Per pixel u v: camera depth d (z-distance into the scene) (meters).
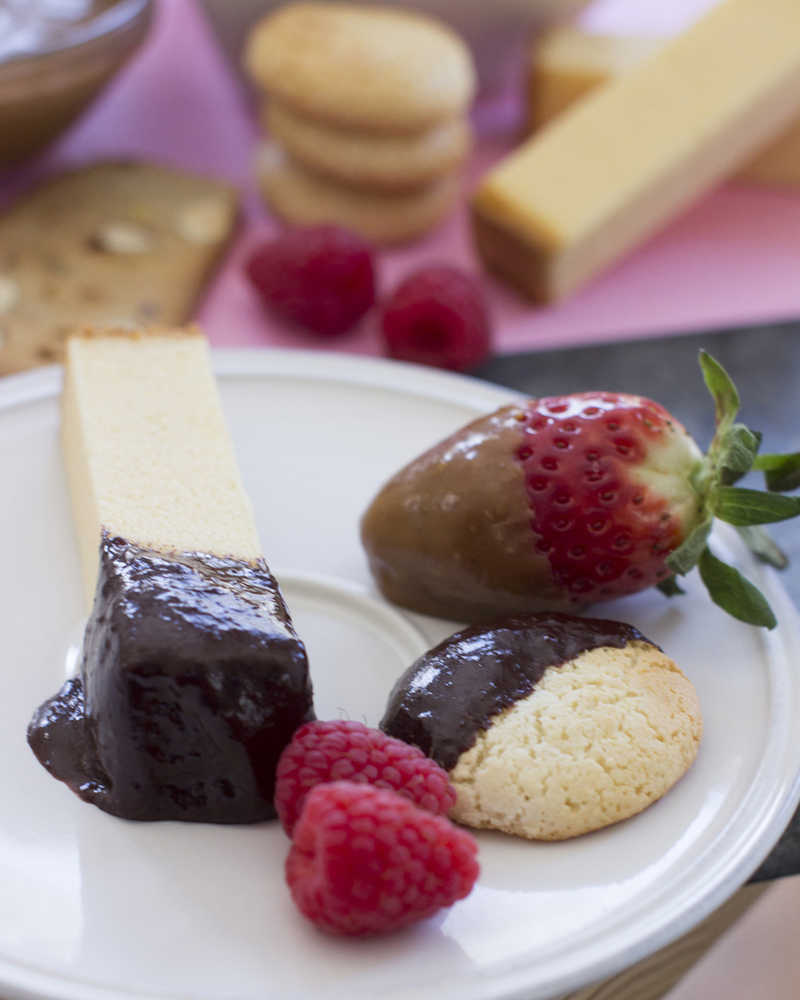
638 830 0.32
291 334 0.45
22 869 0.32
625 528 0.34
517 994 0.30
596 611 0.36
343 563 0.37
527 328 0.45
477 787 0.32
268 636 0.32
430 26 0.47
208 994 0.30
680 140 0.46
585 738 0.32
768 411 0.43
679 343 0.45
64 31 0.46
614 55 0.50
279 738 0.32
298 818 0.31
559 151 0.46
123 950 0.31
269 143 0.49
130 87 0.55
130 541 0.34
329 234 0.44
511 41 0.51
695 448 0.35
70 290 0.44
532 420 0.35
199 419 0.37
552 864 0.32
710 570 0.34
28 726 0.33
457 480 0.35
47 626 0.35
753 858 0.32
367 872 0.30
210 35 0.49
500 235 0.46
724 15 0.49
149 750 0.32
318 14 0.47
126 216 0.47
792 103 0.48
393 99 0.45
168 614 0.32
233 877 0.32
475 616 0.35
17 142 0.46
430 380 0.40
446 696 0.33
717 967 0.36
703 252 0.48
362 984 0.30
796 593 0.37
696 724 0.33
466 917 0.31
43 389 0.39
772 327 0.45
